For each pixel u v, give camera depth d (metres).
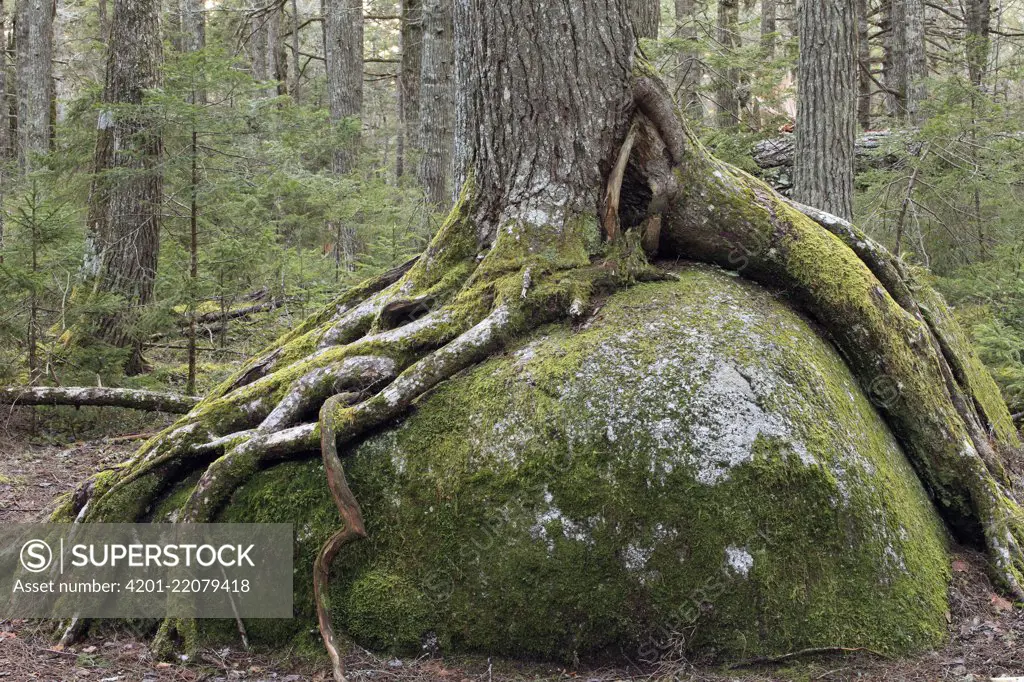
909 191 9.05
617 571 3.58
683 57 11.27
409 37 18.38
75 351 8.38
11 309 7.82
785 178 11.38
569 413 3.84
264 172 9.66
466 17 6.78
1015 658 3.53
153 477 4.33
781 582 3.57
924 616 3.70
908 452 4.54
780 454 3.72
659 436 3.72
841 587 3.62
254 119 8.87
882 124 13.41
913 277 5.61
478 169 4.83
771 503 3.64
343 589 3.84
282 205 12.30
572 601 3.59
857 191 11.19
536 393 3.94
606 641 3.58
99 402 7.54
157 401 7.60
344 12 17.25
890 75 18.22
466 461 3.89
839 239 4.95
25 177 10.66
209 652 3.82
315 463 4.11
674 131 4.62
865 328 4.48
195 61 8.26
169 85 8.41
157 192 9.39
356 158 15.37
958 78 9.64
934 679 3.37
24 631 4.09
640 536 3.60
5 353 8.00
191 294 8.25
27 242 7.88
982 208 9.95
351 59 17.59
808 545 3.64
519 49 4.59
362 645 3.76
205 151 8.81
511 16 4.59
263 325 10.15
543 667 3.59
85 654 3.83
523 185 4.61
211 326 10.66
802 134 8.41
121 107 8.37
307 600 3.87
